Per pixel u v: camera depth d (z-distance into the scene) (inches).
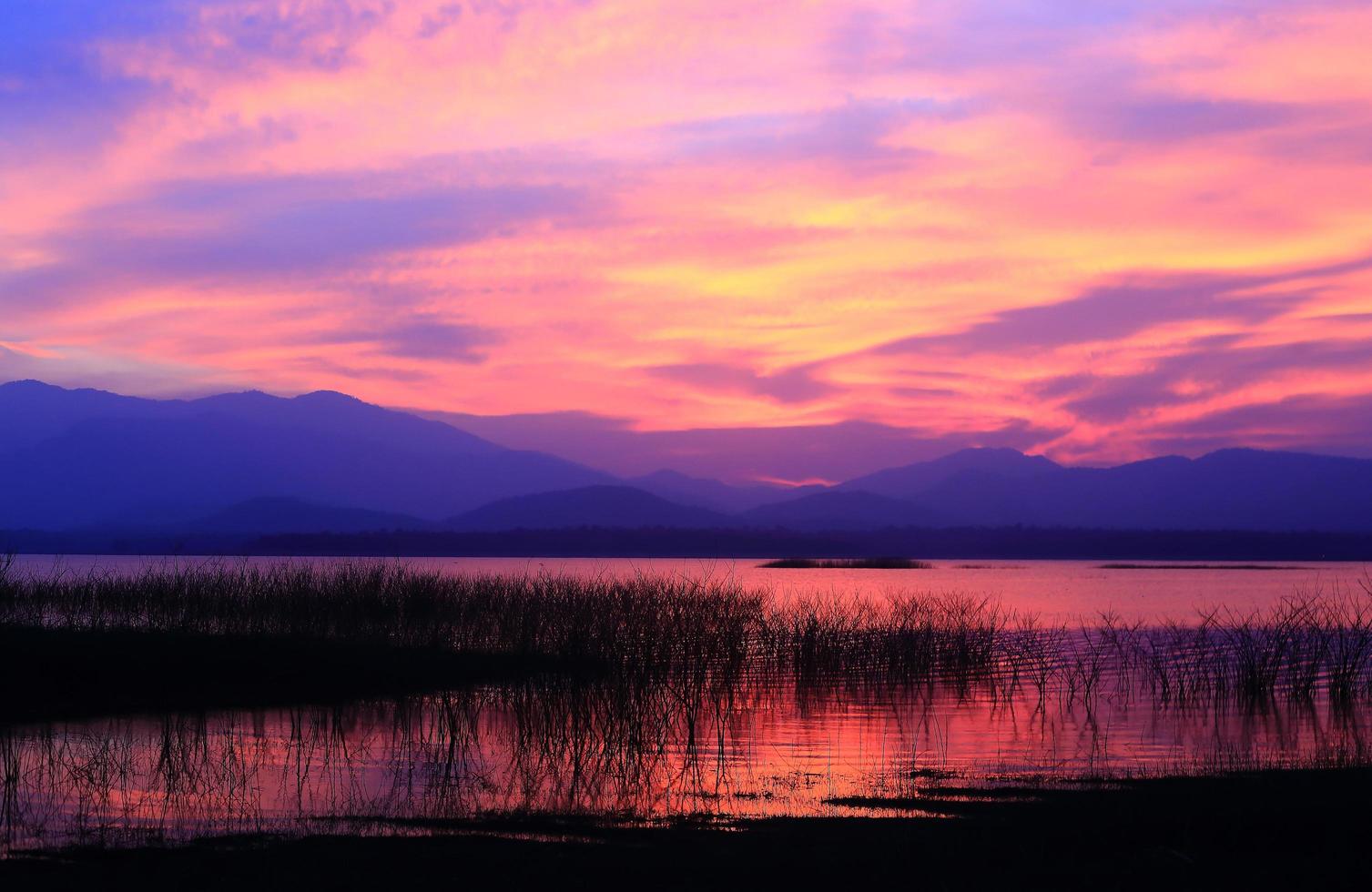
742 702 767.7
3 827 434.3
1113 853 389.1
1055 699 783.1
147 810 465.1
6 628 838.5
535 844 408.2
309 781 523.5
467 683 767.1
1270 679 808.9
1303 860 377.7
